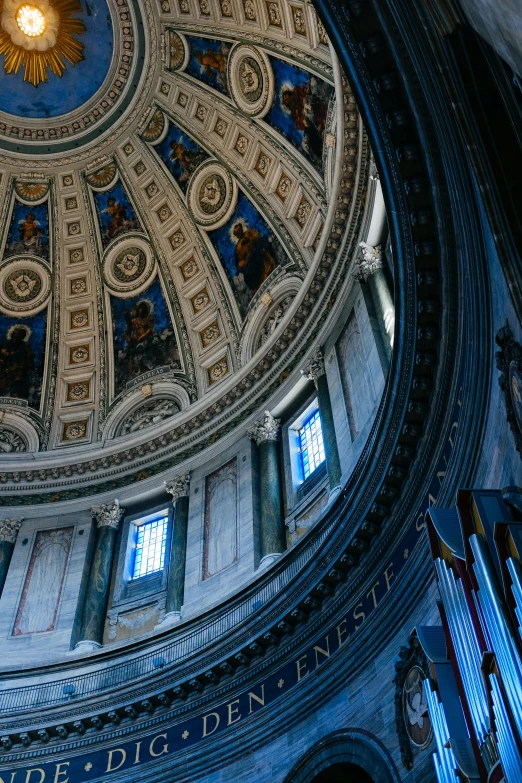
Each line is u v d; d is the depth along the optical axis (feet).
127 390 90.99
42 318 97.04
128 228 97.66
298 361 73.20
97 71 96.22
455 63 36.09
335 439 62.44
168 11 89.86
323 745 46.80
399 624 45.88
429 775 38.50
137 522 77.87
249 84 84.89
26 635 69.41
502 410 36.65
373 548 50.55
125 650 63.93
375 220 66.18
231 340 86.58
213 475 74.90
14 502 80.38
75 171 99.35
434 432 46.75
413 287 46.32
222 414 78.48
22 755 59.98
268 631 54.85
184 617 64.69
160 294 94.58
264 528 64.90
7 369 94.17
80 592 71.87
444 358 45.70
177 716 57.67
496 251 34.63
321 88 74.84
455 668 33.58
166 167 95.86
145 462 80.84
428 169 43.78
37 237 99.14
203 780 52.49
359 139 66.90
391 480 49.24
